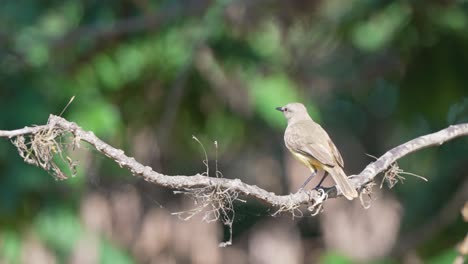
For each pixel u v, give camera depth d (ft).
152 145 48.88
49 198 42.55
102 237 46.44
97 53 46.26
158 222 49.52
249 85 48.70
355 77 57.21
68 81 45.11
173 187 20.71
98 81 46.62
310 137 31.07
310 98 54.29
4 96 42.34
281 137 57.93
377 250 54.85
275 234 60.59
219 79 48.78
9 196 39.47
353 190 24.77
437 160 48.60
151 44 46.85
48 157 20.31
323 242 58.39
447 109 43.21
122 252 47.34
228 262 59.72
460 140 47.37
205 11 46.75
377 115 63.72
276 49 50.14
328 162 29.58
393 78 48.80
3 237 41.81
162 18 45.93
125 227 48.19
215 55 47.75
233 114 50.52
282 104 48.78
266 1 46.65
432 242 42.86
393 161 25.53
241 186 21.48
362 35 49.62
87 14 46.39
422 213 44.34
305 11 47.52
